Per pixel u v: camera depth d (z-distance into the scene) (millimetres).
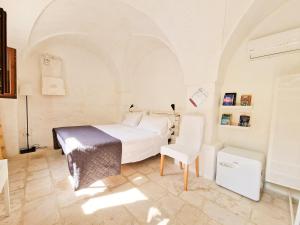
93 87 4133
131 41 3309
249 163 1792
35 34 2543
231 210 1618
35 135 3344
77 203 1640
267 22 1999
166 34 2436
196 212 1569
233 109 2371
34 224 1342
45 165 2525
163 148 2285
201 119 2295
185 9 1983
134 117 3711
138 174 2350
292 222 1398
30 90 2930
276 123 1787
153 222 1421
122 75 4094
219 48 2059
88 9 2334
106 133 2709
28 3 1925
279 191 1957
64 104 3693
